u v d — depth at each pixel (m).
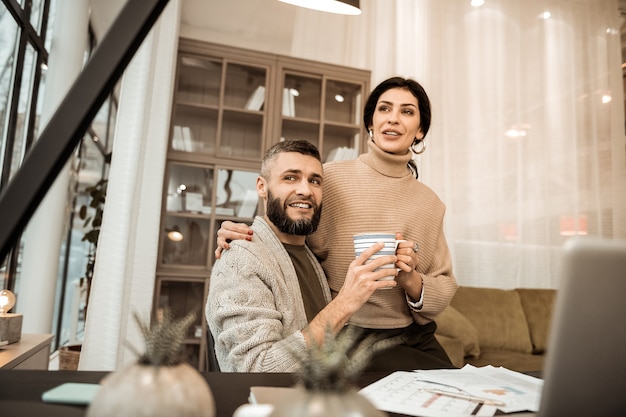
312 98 3.31
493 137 3.47
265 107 3.18
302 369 0.41
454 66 3.49
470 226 3.35
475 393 0.72
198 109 3.06
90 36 3.83
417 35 3.41
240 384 0.74
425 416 0.61
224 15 3.68
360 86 3.39
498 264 3.35
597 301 0.48
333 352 0.43
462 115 3.45
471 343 2.44
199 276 2.93
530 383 0.80
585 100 3.70
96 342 2.40
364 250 1.11
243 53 3.17
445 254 1.58
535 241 3.43
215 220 3.02
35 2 2.79
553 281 3.42
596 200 3.59
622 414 0.52
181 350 0.45
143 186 2.70
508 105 3.53
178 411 0.39
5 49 2.38
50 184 0.49
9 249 0.48
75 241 4.05
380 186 1.47
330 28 3.54
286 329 1.11
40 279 2.56
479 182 3.40
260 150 3.17
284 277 1.22
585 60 3.75
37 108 2.89
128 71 2.65
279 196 1.25
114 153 2.57
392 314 1.39
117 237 2.50
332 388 0.39
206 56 3.11
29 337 1.81
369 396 0.69
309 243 1.46
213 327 1.07
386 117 1.50
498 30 3.60
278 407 0.40
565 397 0.50
